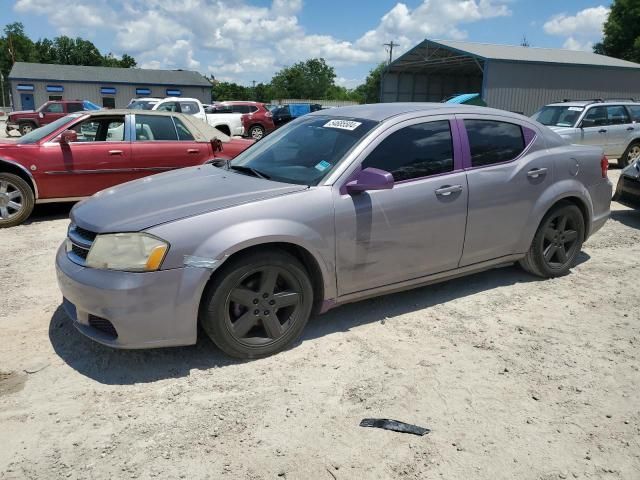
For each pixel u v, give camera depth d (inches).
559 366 136.3
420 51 1344.7
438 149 161.8
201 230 125.8
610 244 247.6
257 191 139.6
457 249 166.7
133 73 2214.6
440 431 110.4
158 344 126.1
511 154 177.6
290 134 174.9
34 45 4005.9
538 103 1147.9
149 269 121.8
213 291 127.6
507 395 123.4
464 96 911.0
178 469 98.8
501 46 1334.9
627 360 139.6
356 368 134.3
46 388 124.3
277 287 138.0
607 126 501.0
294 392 123.3
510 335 153.0
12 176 274.1
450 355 141.2
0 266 210.8
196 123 328.2
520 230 180.9
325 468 99.6
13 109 2020.2
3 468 98.7
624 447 106.3
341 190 143.2
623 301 178.2
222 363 135.4
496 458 102.7
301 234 134.9
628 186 291.4
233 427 110.8
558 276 199.0
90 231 130.7
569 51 1397.6
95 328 130.8
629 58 2065.7
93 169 292.8
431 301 176.2
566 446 106.4
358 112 168.9
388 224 149.6
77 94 2081.7
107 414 114.8
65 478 96.4
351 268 146.9
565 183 188.1
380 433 109.5
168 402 119.1
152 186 155.3
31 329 153.4
